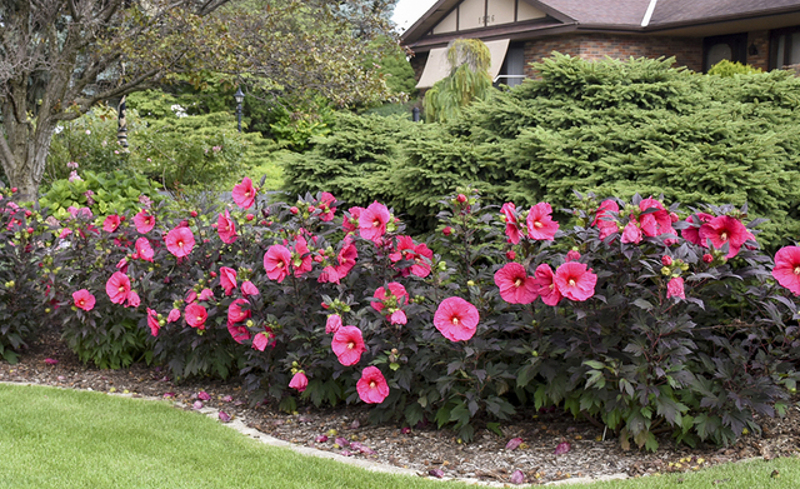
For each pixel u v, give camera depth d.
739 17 15.26
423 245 3.81
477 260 4.68
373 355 3.48
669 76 5.51
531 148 4.91
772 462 3.02
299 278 3.78
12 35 7.00
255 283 4.04
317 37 7.73
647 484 2.82
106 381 4.54
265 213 4.38
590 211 3.48
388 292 3.49
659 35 17.73
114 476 2.90
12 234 4.96
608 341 3.23
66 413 3.73
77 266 4.92
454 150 5.09
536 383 3.60
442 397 3.51
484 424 3.68
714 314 3.60
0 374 4.62
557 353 3.32
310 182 5.93
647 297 3.36
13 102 7.12
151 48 7.05
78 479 2.86
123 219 4.96
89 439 3.35
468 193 3.74
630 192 4.20
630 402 3.22
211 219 5.11
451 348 3.41
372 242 3.87
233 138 11.81
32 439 3.31
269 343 3.80
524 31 18.25
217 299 4.33
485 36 19.27
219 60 7.09
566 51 17.98
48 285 4.70
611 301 3.16
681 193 4.14
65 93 7.57
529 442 3.47
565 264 3.07
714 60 17.64
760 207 4.24
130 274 4.43
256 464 3.11
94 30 7.06
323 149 6.21
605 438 3.45
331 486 2.88
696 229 3.42
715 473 2.90
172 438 3.42
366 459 3.31
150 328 4.48
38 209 5.25
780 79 5.61
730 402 3.20
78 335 4.64
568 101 5.46
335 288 3.93
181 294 4.60
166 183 11.85
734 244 3.28
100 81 8.20
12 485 2.77
